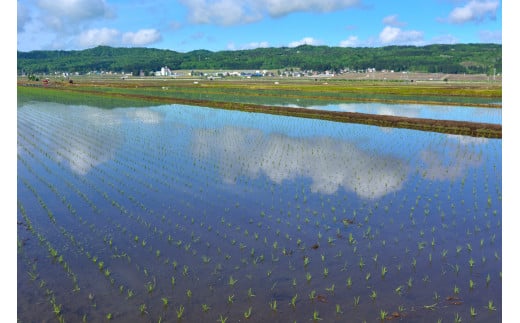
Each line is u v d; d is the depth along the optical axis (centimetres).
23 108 4422
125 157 2084
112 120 3481
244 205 1391
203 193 1518
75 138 2612
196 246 1077
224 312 784
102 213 1309
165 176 1738
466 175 1723
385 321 755
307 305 807
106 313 779
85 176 1733
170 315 774
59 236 1130
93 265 967
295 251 1046
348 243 1091
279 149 2272
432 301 820
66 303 811
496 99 5278
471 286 859
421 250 1047
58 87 7981
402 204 1384
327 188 1565
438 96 5819
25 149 2256
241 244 1085
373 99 5244
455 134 2764
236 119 3547
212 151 2227
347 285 881
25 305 802
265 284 888
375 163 1939
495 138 2600
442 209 1335
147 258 1006
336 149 2262
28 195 1472
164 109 4369
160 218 1274
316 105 4731
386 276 918
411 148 2281
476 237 1122
